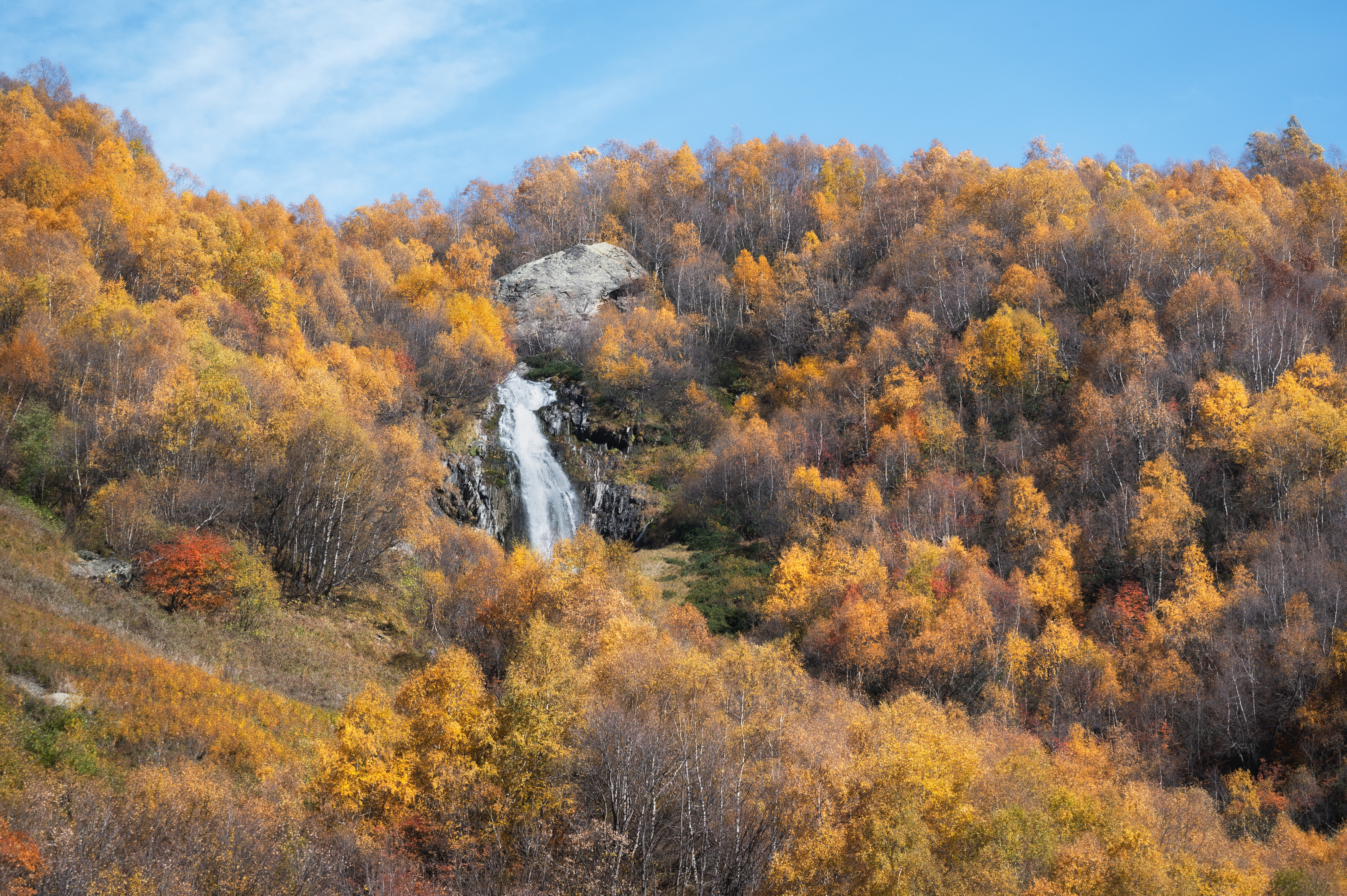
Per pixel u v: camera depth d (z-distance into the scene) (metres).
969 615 57.00
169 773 26.47
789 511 75.50
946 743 32.53
